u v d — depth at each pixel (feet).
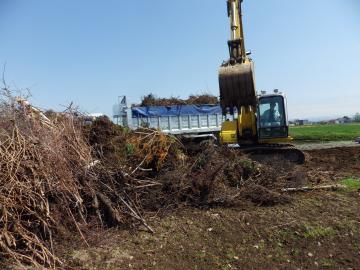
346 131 139.44
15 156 19.83
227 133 45.52
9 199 18.54
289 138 45.06
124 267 18.51
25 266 17.49
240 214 25.34
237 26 42.22
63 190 20.99
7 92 22.76
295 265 19.81
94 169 23.98
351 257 20.59
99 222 22.29
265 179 29.96
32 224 19.39
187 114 54.70
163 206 25.61
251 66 39.14
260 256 20.49
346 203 28.04
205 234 22.49
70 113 25.80
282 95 45.01
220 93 39.91
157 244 21.04
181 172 27.02
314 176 36.50
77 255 19.12
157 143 27.61
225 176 28.76
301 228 23.41
